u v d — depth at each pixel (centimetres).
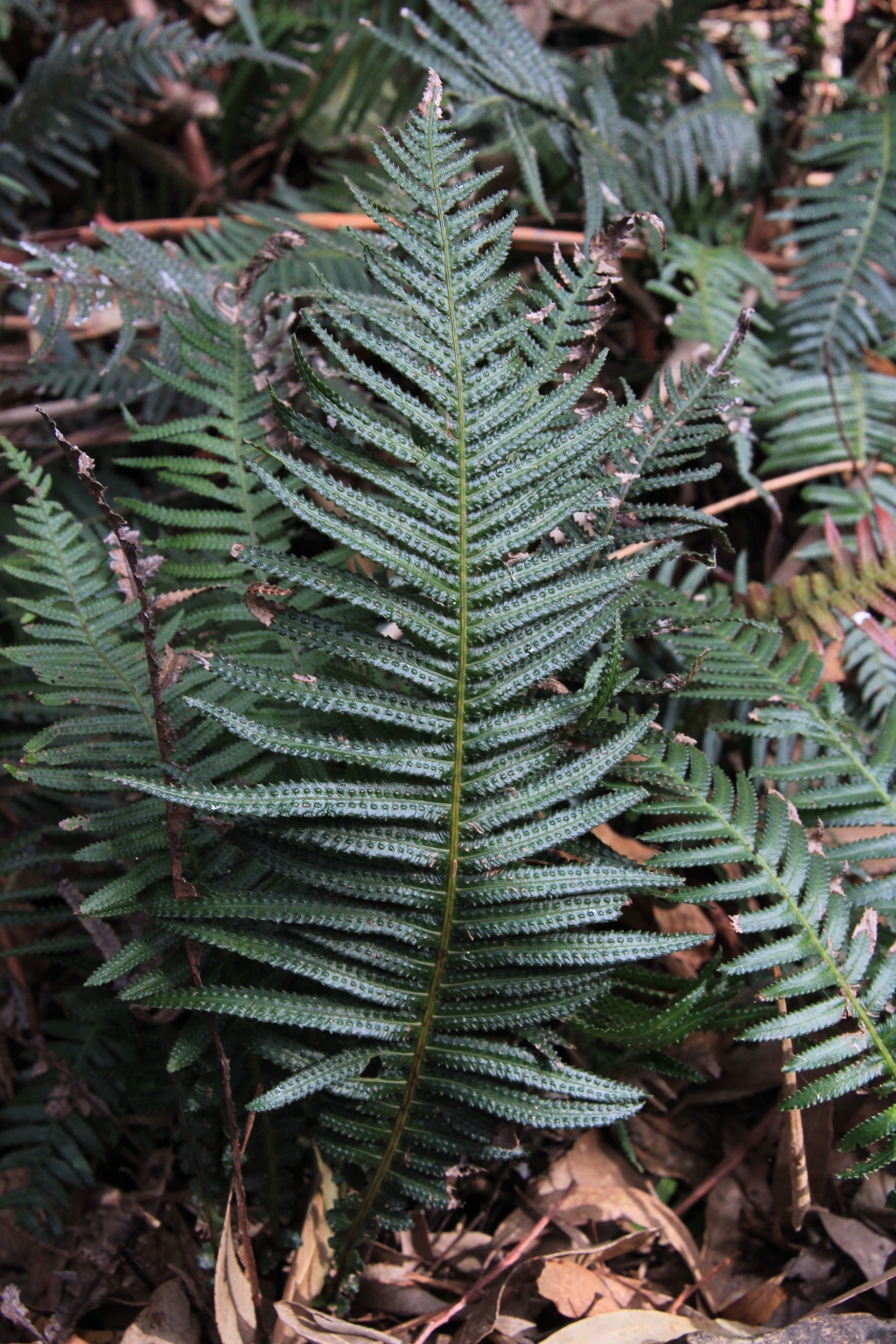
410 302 77
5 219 131
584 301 86
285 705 88
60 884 88
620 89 135
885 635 95
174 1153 92
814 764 90
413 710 75
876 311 124
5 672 100
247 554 74
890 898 87
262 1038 81
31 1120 92
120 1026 91
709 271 119
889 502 112
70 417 121
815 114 136
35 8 131
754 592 105
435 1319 84
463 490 76
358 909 77
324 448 76
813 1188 90
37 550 87
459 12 117
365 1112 81
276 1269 87
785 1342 81
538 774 79
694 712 102
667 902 96
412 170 78
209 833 82
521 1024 78
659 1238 89
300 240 92
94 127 133
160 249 110
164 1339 85
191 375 114
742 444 110
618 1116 77
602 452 77
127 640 94
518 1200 91
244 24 131
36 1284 88
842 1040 80
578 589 76
